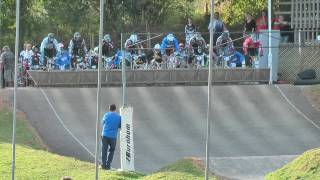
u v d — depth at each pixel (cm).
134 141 3500
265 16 5484
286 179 2389
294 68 4525
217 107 3966
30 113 3800
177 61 4422
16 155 2814
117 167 3123
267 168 2986
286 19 5378
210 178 2523
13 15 6569
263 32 4462
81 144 3459
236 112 3916
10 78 4406
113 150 2850
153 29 6631
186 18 6925
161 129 3675
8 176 2444
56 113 3822
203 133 3634
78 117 3788
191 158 2862
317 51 4512
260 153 3344
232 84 4341
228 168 2925
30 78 4341
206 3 7112
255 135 3625
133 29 6538
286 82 4488
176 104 3984
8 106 3853
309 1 5159
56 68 4469
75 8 6725
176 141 3522
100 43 1930
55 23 6975
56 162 2747
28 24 6794
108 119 2839
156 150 3388
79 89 4109
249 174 2900
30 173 2519
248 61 4481
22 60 4469
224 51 4456
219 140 3544
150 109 3906
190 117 3834
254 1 5884
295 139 3578
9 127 3538
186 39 4553
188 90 4169
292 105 4038
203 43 4456
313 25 5125
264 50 4462
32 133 3491
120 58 4403
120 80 4266
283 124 3788
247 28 4850
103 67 4428
